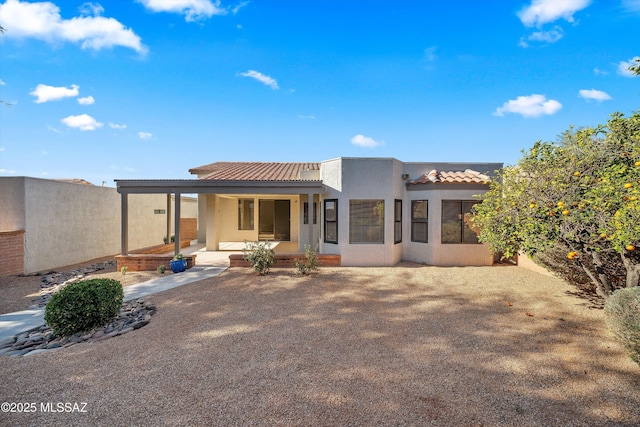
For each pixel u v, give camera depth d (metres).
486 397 4.39
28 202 13.98
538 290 9.90
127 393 4.51
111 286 7.62
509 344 6.12
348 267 13.96
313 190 14.51
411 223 15.30
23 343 6.63
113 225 19.50
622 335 5.01
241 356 5.67
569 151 7.80
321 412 4.07
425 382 4.80
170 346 6.11
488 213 8.91
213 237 18.91
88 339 6.63
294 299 9.27
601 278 7.24
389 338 6.48
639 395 4.38
